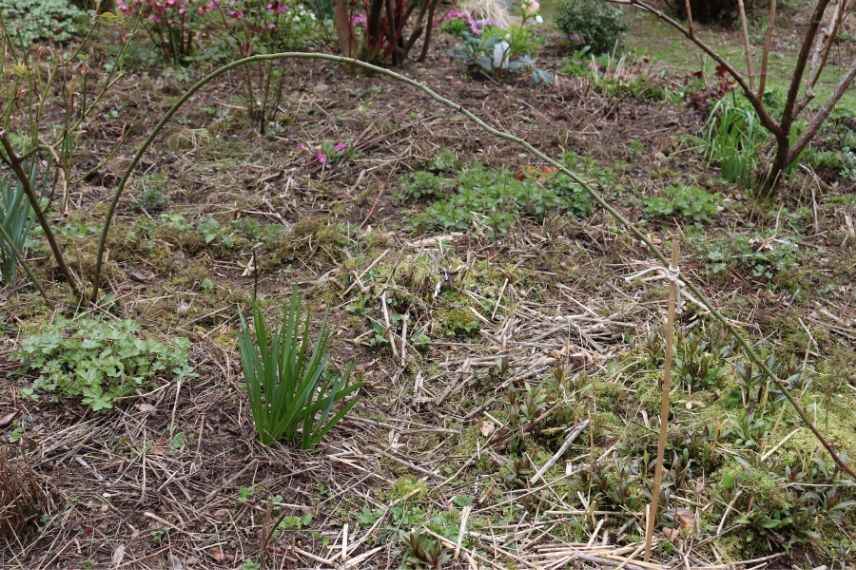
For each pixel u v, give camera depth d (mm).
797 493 2693
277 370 2797
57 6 6926
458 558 2449
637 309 3686
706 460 2791
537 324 3576
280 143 5184
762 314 3709
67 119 3488
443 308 3627
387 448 2885
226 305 3580
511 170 4934
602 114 5996
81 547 2389
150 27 6234
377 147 5152
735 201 4789
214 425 2887
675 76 7203
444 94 6035
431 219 4262
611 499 2668
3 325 3254
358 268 3852
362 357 3336
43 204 4188
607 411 3055
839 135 5695
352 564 2404
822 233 4508
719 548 2520
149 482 2635
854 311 3805
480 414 3064
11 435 2734
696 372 3195
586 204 4520
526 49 6629
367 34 6332
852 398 3188
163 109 5551
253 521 2531
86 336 3084
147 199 4375
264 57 2627
